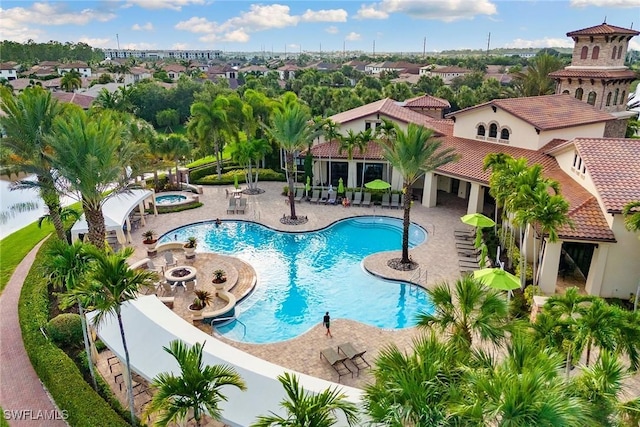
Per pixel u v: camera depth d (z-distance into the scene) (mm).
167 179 44219
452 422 8258
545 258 21594
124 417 14789
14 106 22281
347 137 41156
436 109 53938
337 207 37969
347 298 23750
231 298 22578
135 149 26188
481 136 37562
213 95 87812
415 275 25562
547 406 7555
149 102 94062
